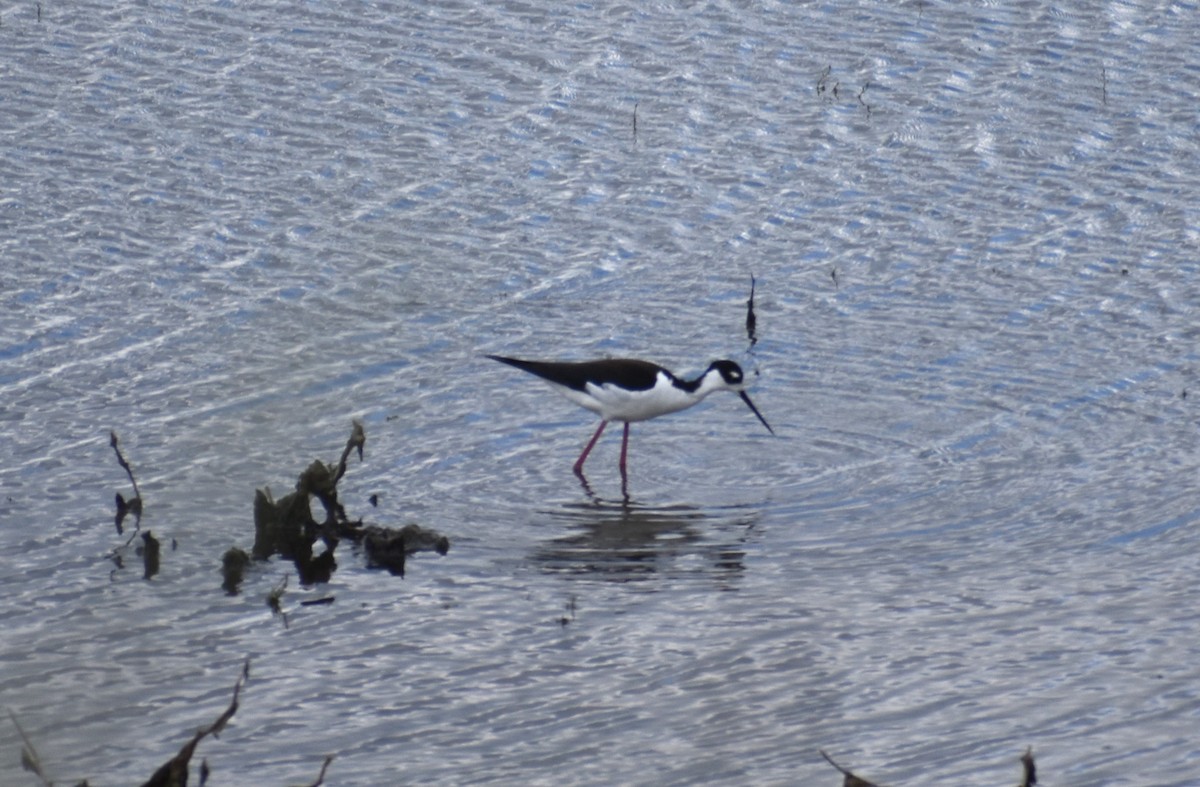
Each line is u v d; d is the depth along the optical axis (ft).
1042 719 36.32
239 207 67.26
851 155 71.72
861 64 78.33
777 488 50.26
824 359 58.39
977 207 67.97
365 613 42.16
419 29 82.02
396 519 47.85
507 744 35.88
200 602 42.65
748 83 77.15
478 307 61.52
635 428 54.75
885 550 45.83
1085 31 80.43
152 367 56.39
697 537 46.93
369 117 74.33
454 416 54.65
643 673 39.09
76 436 51.88
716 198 69.05
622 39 81.05
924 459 51.70
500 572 44.60
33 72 77.25
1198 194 67.92
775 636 40.73
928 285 63.05
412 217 67.21
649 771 34.63
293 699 37.88
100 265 62.75
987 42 79.87
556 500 49.49
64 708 37.27
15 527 46.34
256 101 75.36
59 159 70.13
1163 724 35.86
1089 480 49.65
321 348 58.23
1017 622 41.11
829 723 36.55
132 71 77.61
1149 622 40.78
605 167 71.05
